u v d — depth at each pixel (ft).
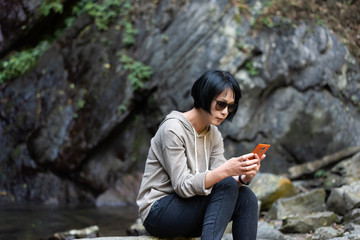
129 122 21.95
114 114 21.30
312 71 20.57
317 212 12.41
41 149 21.62
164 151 6.92
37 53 24.09
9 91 23.16
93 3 24.18
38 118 22.21
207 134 7.45
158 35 22.33
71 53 23.11
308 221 11.18
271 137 20.49
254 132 20.45
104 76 22.07
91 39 23.09
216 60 20.99
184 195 6.71
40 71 23.24
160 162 7.10
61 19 25.31
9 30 24.38
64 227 14.88
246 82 20.65
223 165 6.56
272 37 21.06
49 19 24.97
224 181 6.69
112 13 23.26
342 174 16.72
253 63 20.84
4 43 24.45
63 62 23.09
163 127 7.08
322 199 12.92
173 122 7.03
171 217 6.95
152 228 7.19
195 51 21.48
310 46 20.81
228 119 7.23
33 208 19.07
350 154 18.35
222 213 6.53
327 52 20.86
